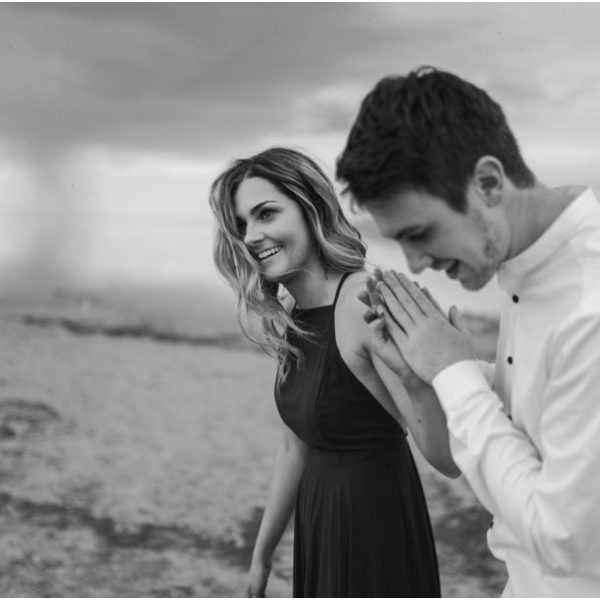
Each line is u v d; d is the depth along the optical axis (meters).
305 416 1.68
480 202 1.00
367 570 1.64
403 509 1.67
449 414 1.09
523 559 1.16
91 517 3.83
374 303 1.25
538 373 1.06
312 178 1.67
